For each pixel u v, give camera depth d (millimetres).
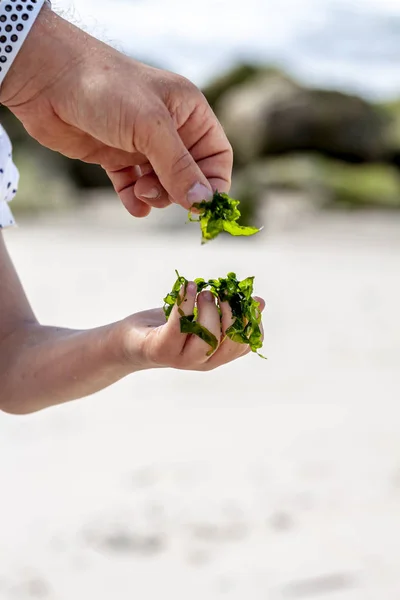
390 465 4422
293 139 20094
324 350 6730
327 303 8633
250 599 3225
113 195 17812
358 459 4512
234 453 4613
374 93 25688
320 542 3645
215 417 5184
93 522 3836
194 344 1837
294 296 9000
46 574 3416
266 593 3260
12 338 2406
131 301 8469
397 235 14242
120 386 5750
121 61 2014
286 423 5082
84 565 3488
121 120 1944
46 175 17125
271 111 20172
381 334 7285
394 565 3453
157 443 4758
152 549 3613
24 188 16078
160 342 1870
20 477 4305
